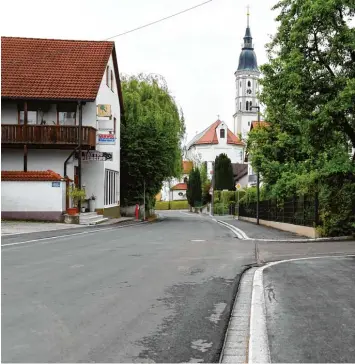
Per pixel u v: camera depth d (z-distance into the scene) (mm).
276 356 4977
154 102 43000
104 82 33406
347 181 20953
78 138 29453
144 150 39969
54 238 18344
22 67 31734
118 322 6199
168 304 7305
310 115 19969
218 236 21578
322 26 19297
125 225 29547
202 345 5328
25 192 26906
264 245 17781
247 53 128625
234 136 119875
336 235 20750
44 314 6531
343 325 6195
